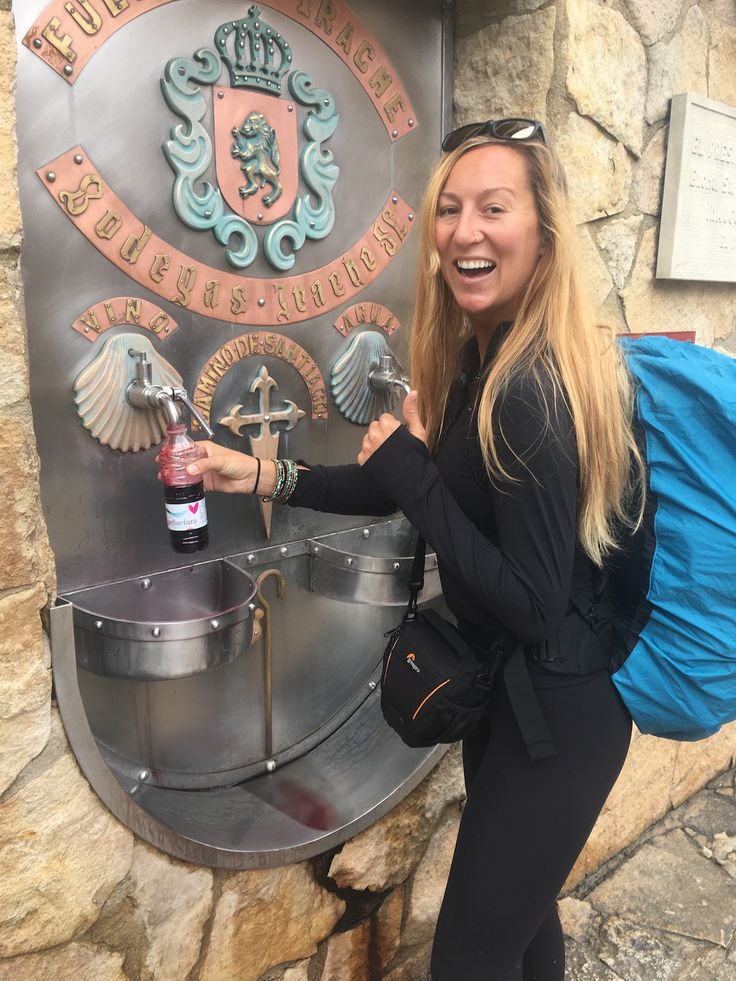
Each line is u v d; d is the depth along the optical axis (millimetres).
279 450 1611
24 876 1153
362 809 1615
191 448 1293
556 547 1041
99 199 1284
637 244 1907
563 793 1165
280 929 1557
